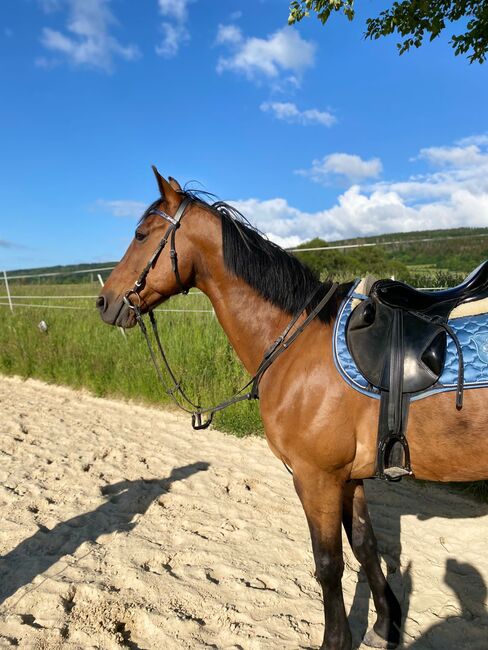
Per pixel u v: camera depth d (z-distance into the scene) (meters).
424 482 3.96
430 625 2.40
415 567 2.87
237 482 4.03
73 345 7.69
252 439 5.08
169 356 6.30
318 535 2.04
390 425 1.88
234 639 2.28
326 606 2.08
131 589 2.63
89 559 2.90
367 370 1.92
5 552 3.01
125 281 2.43
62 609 2.46
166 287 2.38
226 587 2.66
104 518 3.42
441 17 3.82
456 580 2.74
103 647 2.23
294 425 2.04
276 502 3.70
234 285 2.29
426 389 1.84
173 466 4.38
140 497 3.73
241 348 2.37
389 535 3.21
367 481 4.05
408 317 1.96
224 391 5.64
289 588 2.66
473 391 1.79
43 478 4.09
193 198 2.39
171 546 3.08
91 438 5.13
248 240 2.28
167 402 6.16
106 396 6.77
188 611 2.47
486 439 1.79
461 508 3.58
